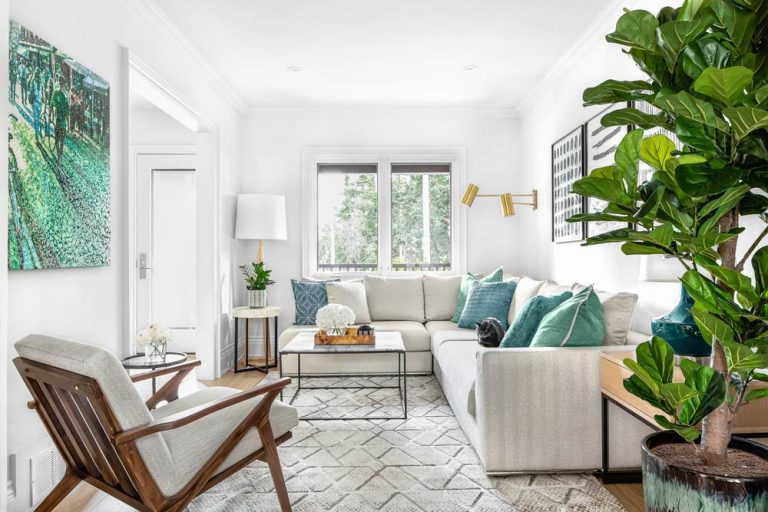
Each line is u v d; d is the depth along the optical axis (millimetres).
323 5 2969
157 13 2973
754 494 1003
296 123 5105
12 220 1777
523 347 2482
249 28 3273
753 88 1071
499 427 2191
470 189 4449
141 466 1458
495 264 5152
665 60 1125
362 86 4441
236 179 4809
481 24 3238
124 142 2660
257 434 1840
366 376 4152
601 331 2299
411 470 2311
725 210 1028
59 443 1677
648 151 1112
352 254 5184
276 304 5082
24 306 1910
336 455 2500
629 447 2162
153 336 2609
